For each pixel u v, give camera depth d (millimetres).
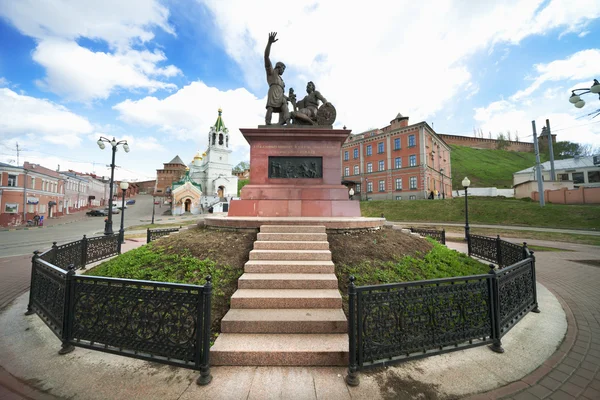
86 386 2990
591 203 26984
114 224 33031
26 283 7230
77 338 3658
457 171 65188
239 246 6238
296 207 8719
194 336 3168
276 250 5832
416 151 40500
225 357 3381
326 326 3875
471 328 3676
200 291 3156
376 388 2959
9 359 3520
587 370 3340
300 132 9031
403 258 6160
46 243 17375
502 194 48469
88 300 3668
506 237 17125
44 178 40906
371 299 3209
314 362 3377
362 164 48438
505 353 3693
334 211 8688
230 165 64688
